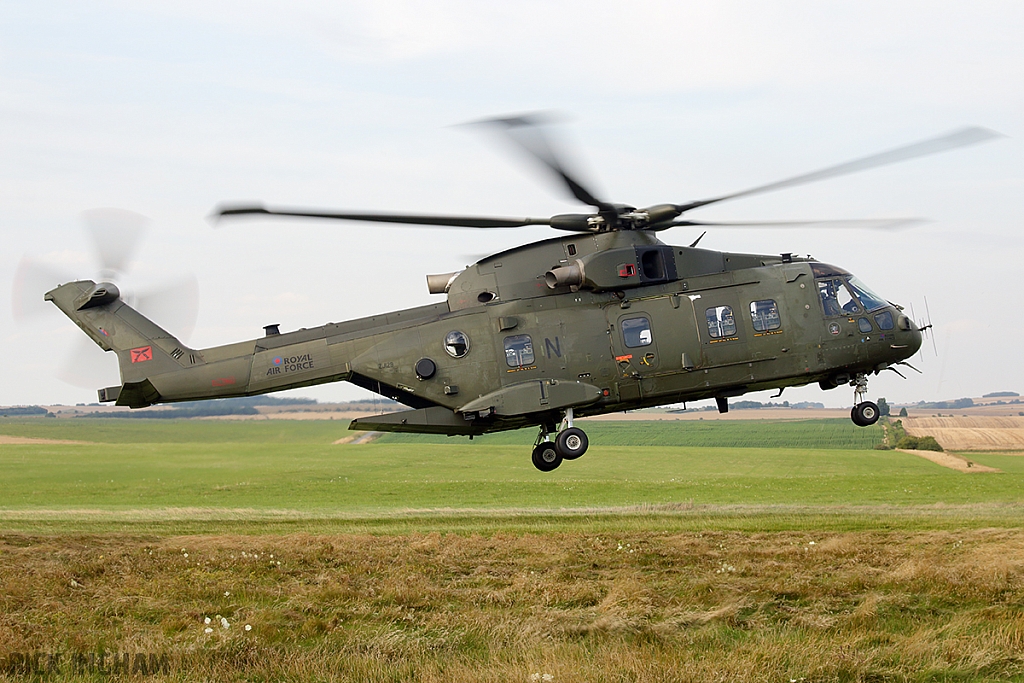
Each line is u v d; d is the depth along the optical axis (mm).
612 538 32594
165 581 25891
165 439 143375
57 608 23141
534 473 102562
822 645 19141
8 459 108375
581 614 22031
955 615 21453
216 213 22703
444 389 28953
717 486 77750
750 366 29672
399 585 24766
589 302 29375
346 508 63312
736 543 31156
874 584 24219
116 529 38562
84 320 30969
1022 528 33250
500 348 29000
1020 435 166500
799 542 31109
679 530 35031
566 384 28766
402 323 29922
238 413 185875
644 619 21562
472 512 51438
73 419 179125
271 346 30188
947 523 36188
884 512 44594
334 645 20141
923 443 147625
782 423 193375
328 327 30391
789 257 31359
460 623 21500
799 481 80875
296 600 23828
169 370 30469
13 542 32250
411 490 81375
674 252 29891
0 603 23406
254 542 32875
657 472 103938
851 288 30797
